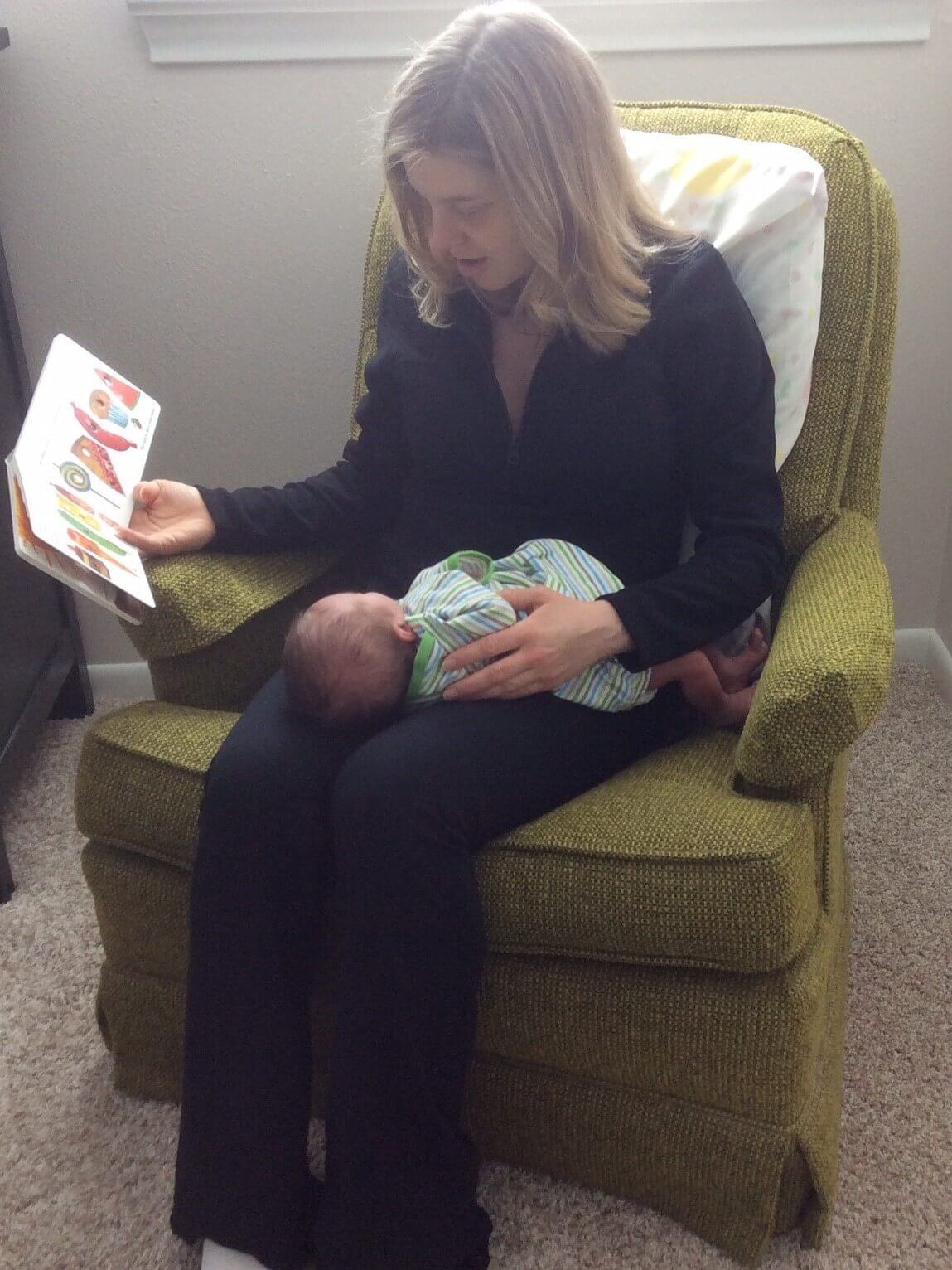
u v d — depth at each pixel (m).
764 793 1.10
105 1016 1.33
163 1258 1.17
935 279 1.81
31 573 1.82
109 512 1.23
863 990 1.44
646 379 1.21
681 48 1.66
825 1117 1.16
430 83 1.10
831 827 1.16
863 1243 1.16
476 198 1.12
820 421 1.35
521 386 1.27
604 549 1.28
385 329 1.35
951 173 1.74
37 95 1.68
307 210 1.76
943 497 1.98
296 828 1.08
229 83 1.68
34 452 1.17
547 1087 1.17
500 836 1.09
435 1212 1.06
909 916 1.56
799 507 1.34
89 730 1.22
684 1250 1.16
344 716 1.14
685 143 1.41
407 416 1.31
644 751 1.25
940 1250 1.14
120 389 1.39
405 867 1.03
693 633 1.16
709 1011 1.06
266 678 1.37
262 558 1.38
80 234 1.77
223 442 1.93
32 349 1.85
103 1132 1.31
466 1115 1.22
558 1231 1.19
